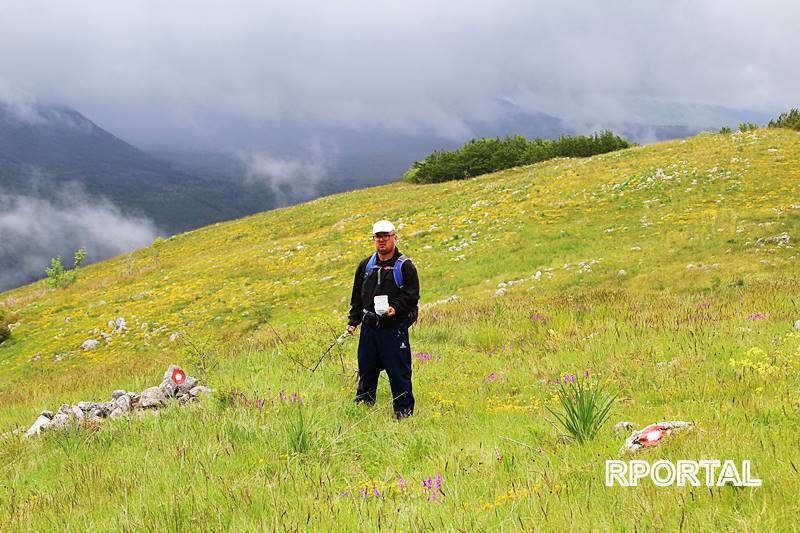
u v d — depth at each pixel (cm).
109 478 541
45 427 791
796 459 394
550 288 2095
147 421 757
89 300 3659
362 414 734
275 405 771
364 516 390
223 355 1438
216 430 659
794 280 1609
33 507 496
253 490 459
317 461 542
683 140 4675
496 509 382
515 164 5950
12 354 2822
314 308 2567
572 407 558
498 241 2916
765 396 599
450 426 666
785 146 3438
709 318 1191
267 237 4709
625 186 3309
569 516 347
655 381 779
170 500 453
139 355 2428
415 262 2902
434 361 1120
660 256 2175
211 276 3631
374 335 754
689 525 313
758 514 313
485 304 1831
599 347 1057
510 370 993
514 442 558
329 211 5194
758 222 2323
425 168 6278
